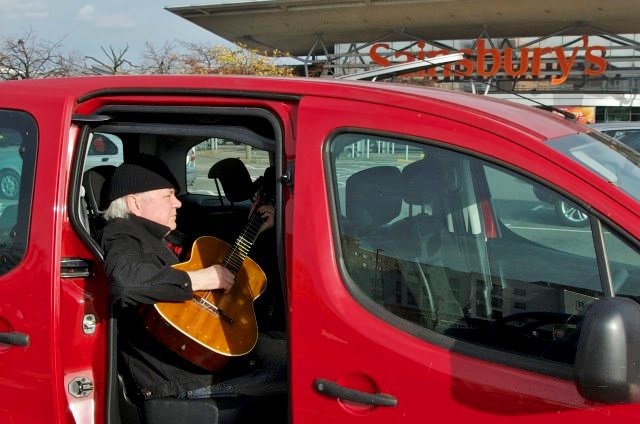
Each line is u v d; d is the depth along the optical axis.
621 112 30.97
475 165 1.96
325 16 28.25
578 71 32.44
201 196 3.65
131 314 2.61
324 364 2.00
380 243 2.06
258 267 2.78
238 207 3.64
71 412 2.42
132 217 2.60
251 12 26.84
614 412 1.67
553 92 31.06
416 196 2.05
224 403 2.59
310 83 2.20
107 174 2.90
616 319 1.57
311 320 2.02
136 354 2.62
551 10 27.41
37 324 2.37
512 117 2.10
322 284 2.01
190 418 2.58
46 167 2.41
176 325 2.50
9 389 2.43
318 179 2.06
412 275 2.05
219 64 27.70
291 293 2.05
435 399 1.86
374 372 1.93
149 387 2.61
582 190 1.83
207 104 2.30
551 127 2.17
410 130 2.01
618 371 1.55
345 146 2.07
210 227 3.58
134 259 2.42
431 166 2.02
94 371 2.48
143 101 2.39
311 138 2.09
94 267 2.47
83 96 2.45
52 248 2.37
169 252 2.68
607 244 1.80
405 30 31.05
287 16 27.88
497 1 26.20
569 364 1.81
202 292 2.61
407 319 2.01
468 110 2.03
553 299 1.90
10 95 2.56
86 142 2.47
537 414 1.76
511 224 1.97
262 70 26.67
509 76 31.09
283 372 2.73
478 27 30.58
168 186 2.69
